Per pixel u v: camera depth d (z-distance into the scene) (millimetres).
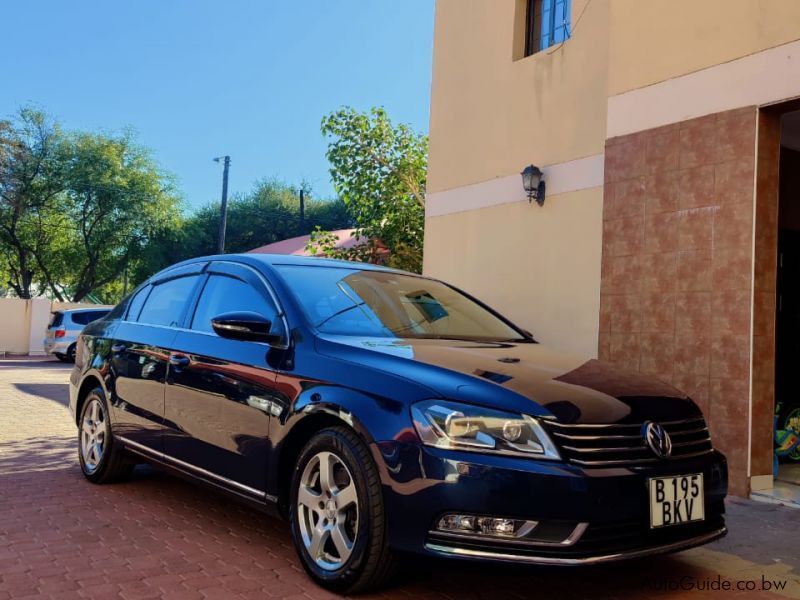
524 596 3465
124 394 5172
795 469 6758
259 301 4367
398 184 13680
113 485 5531
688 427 3559
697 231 6332
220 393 4195
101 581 3508
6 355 25812
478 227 9539
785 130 7273
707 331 6184
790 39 5762
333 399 3469
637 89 6957
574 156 8234
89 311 22359
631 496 3105
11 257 32062
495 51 9484
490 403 3152
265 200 37781
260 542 4176
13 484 5559
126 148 32625
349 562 3277
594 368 3887
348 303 4320
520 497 2975
